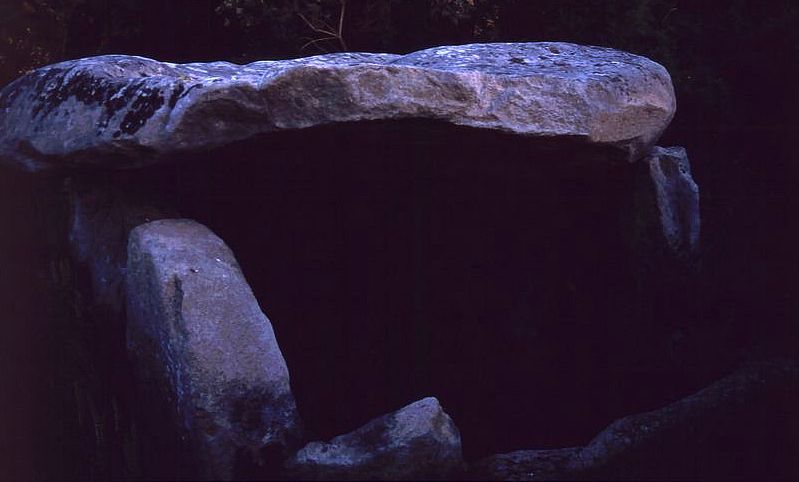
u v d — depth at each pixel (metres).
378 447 3.91
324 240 6.02
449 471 3.98
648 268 5.84
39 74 4.90
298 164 5.09
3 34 7.43
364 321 6.06
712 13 8.18
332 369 5.81
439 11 7.23
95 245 4.80
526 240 6.20
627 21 7.34
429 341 6.01
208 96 4.24
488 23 7.66
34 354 4.90
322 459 3.93
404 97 4.32
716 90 7.72
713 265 6.20
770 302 5.87
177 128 4.27
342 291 6.07
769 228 6.85
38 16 7.56
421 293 6.03
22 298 5.12
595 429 5.00
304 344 5.88
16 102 4.90
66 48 7.68
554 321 6.08
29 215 5.46
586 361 5.84
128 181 4.90
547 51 5.27
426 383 5.77
